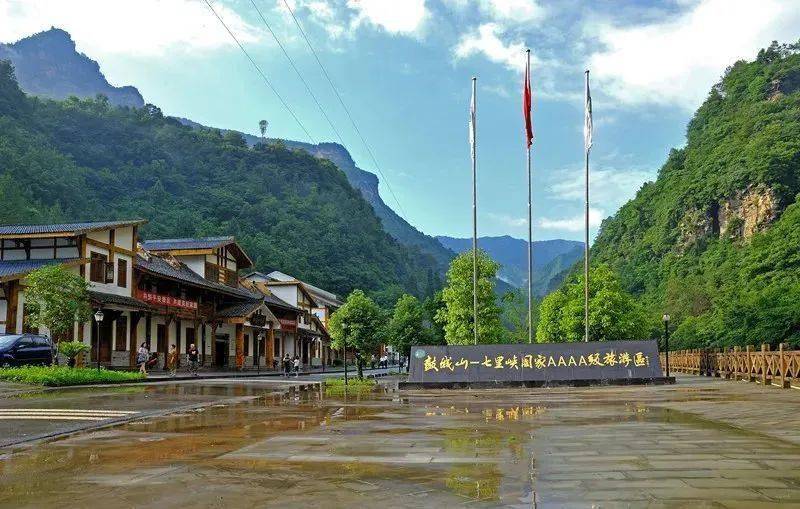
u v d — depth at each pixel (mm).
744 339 42969
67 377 22750
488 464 7137
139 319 39594
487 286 44688
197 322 46719
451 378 24625
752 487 5844
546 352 24906
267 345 57906
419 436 9609
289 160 184750
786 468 6758
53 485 6262
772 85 137375
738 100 147625
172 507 5352
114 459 7738
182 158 162625
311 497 5637
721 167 124000
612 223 163500
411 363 24984
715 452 7824
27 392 19500
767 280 72625
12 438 9680
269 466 7137
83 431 10672
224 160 167750
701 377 31781
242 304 52531
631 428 10344
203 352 48781
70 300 26391
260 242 125062
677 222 128750
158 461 7551
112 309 36156
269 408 15016
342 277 134125
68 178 118188
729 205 116500
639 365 24594
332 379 36031
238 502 5492
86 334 33875
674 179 142625
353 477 6484
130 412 13531
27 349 25656
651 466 6910
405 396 19594
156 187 136000
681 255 122750
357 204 194375
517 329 73375
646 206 148875
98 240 34938
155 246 51531
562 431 10055
